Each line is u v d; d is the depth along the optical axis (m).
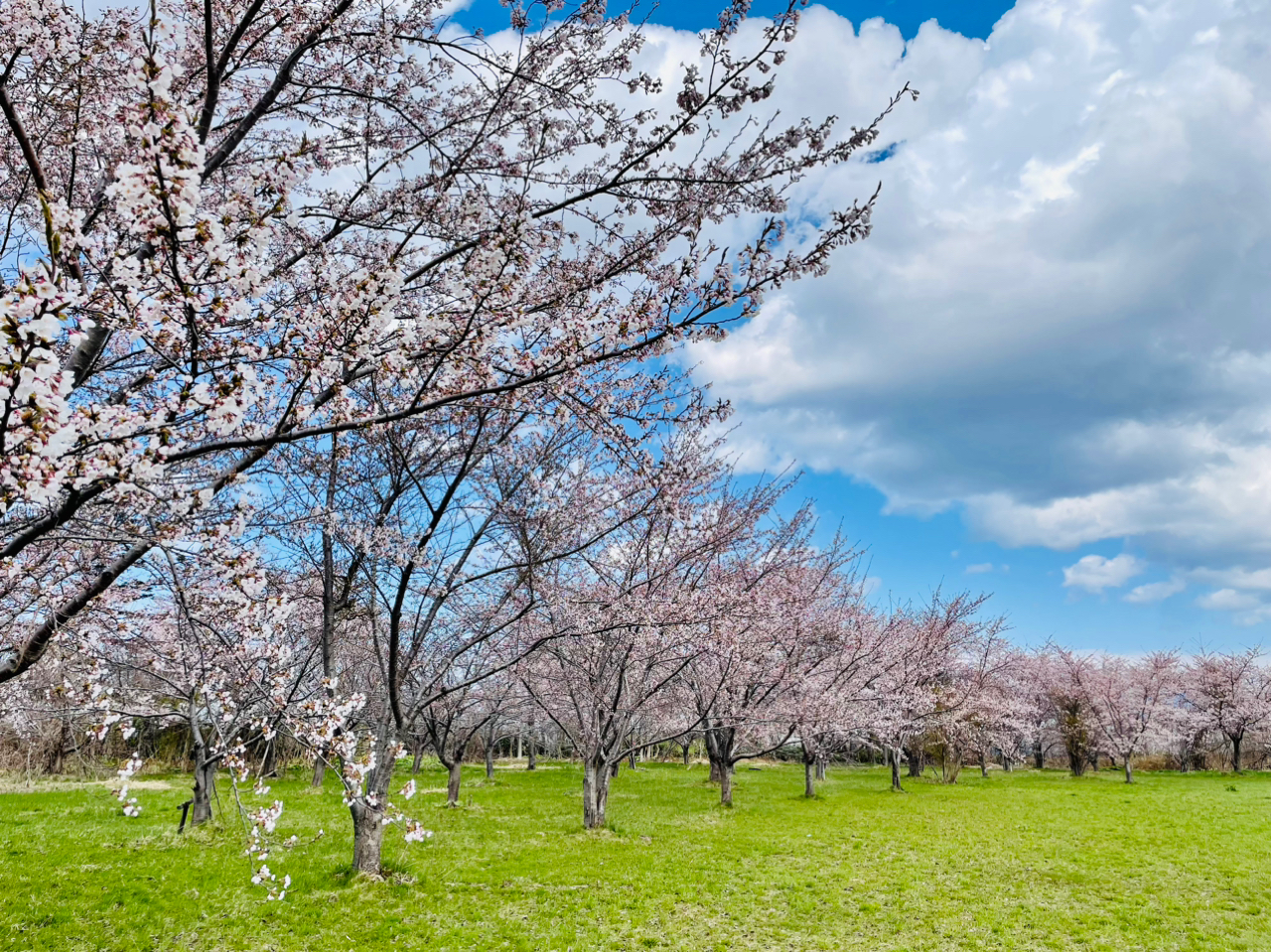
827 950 8.89
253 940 8.43
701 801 21.77
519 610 12.09
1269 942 9.18
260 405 4.35
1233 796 23.70
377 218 5.55
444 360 4.21
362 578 11.19
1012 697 34.38
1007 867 12.98
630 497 9.97
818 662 20.62
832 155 4.53
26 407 2.75
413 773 31.30
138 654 10.17
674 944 9.03
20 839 12.13
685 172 4.77
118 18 4.72
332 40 5.02
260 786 6.07
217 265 3.18
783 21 4.16
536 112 5.37
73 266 3.48
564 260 5.46
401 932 8.95
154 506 3.92
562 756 45.31
